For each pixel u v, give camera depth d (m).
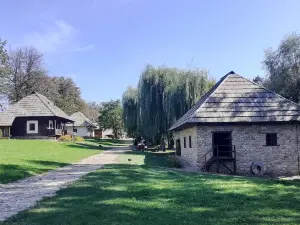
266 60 38.03
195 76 35.19
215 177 15.39
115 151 37.50
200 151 21.58
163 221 6.96
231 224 6.87
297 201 9.22
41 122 46.66
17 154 23.42
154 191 10.44
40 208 8.12
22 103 47.50
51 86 73.88
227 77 24.52
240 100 22.72
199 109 22.03
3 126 44.84
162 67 37.22
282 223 6.96
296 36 35.38
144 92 36.88
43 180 13.55
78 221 6.89
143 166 19.86
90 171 16.77
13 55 65.88
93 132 86.75
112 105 83.00
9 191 10.95
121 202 8.71
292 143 22.00
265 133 21.92
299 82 33.91
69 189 10.85
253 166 21.45
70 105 83.44
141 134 40.47
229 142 21.80
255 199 9.46
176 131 31.27
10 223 6.86
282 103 22.70
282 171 21.72
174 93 34.81
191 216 7.43
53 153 26.91
